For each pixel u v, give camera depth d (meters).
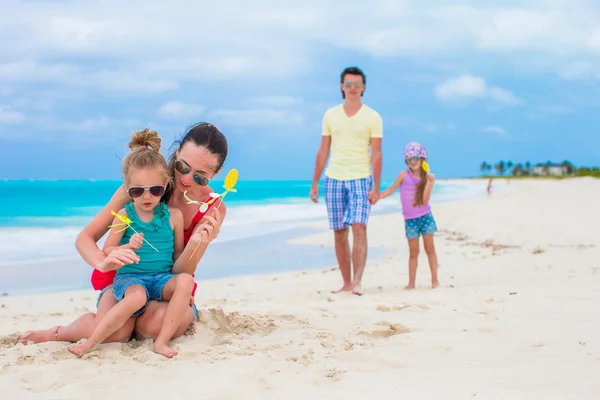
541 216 16.22
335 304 4.95
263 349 3.39
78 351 3.22
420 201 6.39
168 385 2.73
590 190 33.72
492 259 8.52
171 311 3.40
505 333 3.64
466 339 3.53
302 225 15.65
